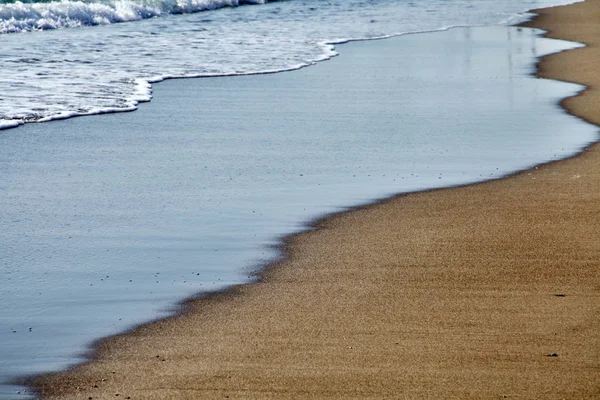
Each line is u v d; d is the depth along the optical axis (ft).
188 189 72.59
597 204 67.05
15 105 105.70
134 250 57.98
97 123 98.12
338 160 82.43
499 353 41.39
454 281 51.49
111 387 38.63
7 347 43.06
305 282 51.96
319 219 64.59
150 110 106.32
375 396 37.29
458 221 63.52
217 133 94.22
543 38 187.93
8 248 57.88
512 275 52.29
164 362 41.11
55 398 37.78
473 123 99.60
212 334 44.45
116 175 76.89
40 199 69.36
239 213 66.08
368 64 148.15
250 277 53.06
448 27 211.82
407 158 83.10
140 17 231.91
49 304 48.78
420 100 114.73
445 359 40.83
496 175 76.59
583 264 53.98
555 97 116.06
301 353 41.78
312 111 106.93
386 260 55.47
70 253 57.26
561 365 40.06
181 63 145.69
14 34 189.67
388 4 281.54
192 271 54.19
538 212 65.26
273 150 86.43
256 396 37.42
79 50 160.25
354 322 45.57
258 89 122.42
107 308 48.26
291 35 191.11
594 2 288.92
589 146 87.30
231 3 277.23
